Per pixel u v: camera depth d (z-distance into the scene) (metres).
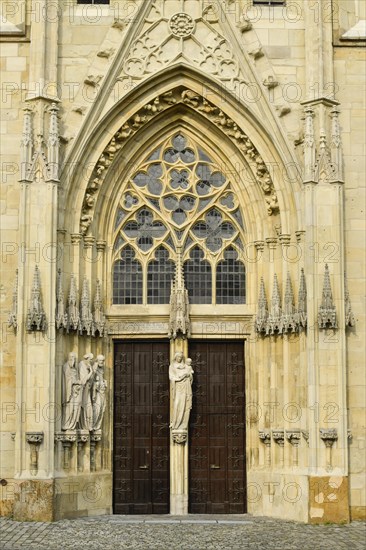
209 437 42.66
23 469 38.94
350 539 35.44
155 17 42.50
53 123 40.66
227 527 38.25
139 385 42.91
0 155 41.78
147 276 43.47
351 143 42.12
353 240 41.66
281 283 42.06
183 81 42.72
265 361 42.28
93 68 41.91
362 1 43.47
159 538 35.66
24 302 39.47
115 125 42.47
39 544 34.25
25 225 39.88
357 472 40.53
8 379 40.59
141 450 42.50
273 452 41.44
